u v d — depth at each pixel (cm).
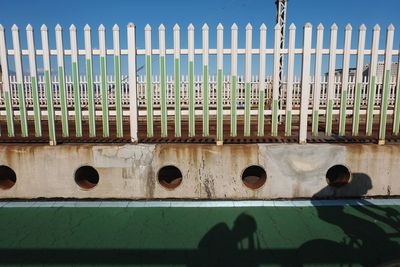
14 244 344
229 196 455
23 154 451
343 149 448
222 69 443
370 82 463
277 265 307
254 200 455
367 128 484
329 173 518
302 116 454
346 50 452
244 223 388
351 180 454
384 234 360
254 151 447
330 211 419
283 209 425
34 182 457
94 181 512
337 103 898
